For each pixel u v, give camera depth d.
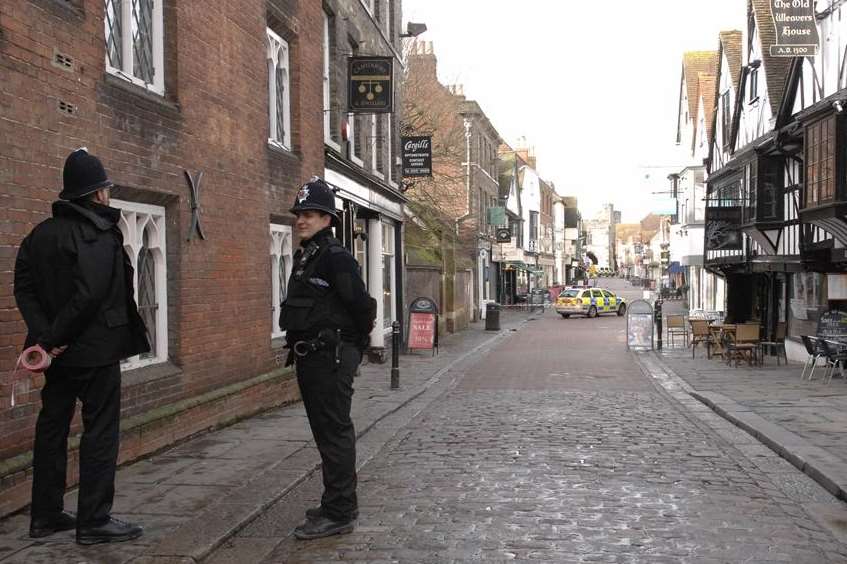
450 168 34.84
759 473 7.18
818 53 15.65
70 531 5.11
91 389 4.86
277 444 8.00
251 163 9.81
